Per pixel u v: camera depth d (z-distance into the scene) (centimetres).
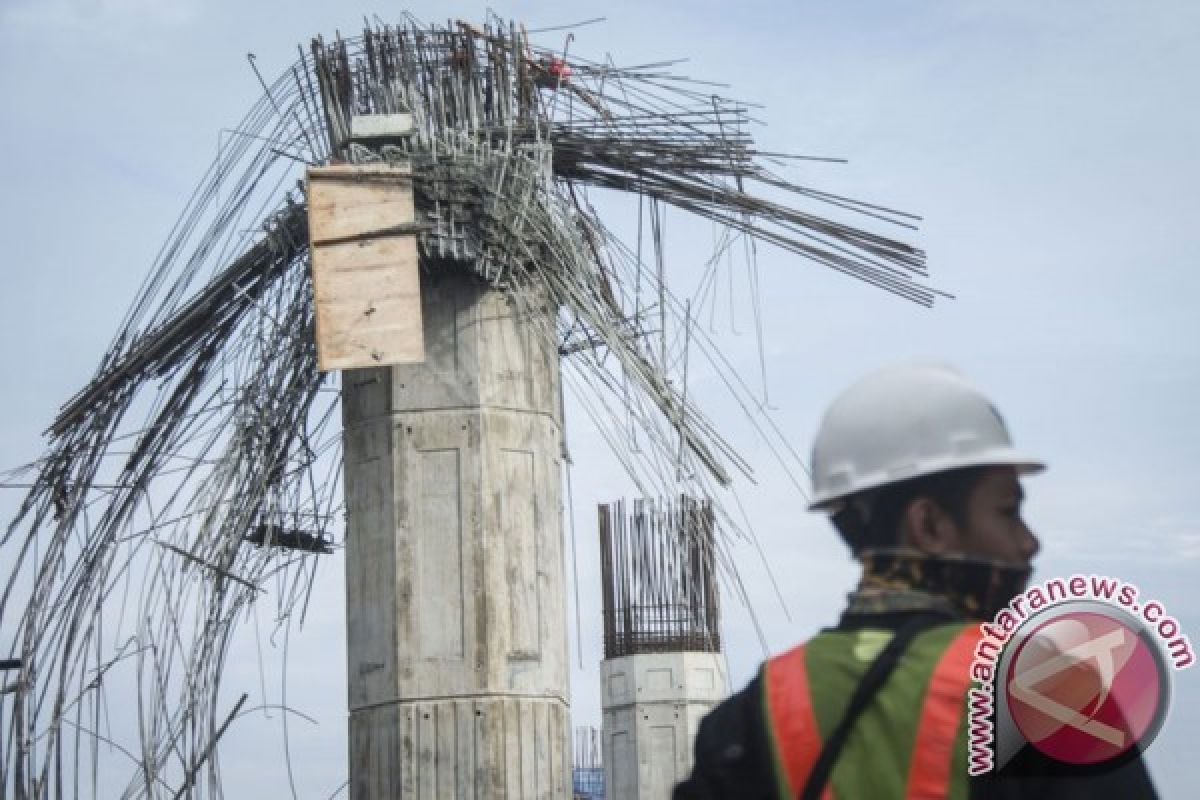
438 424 1334
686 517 1252
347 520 1354
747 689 305
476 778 1283
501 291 1348
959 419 312
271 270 1348
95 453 1370
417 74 1345
